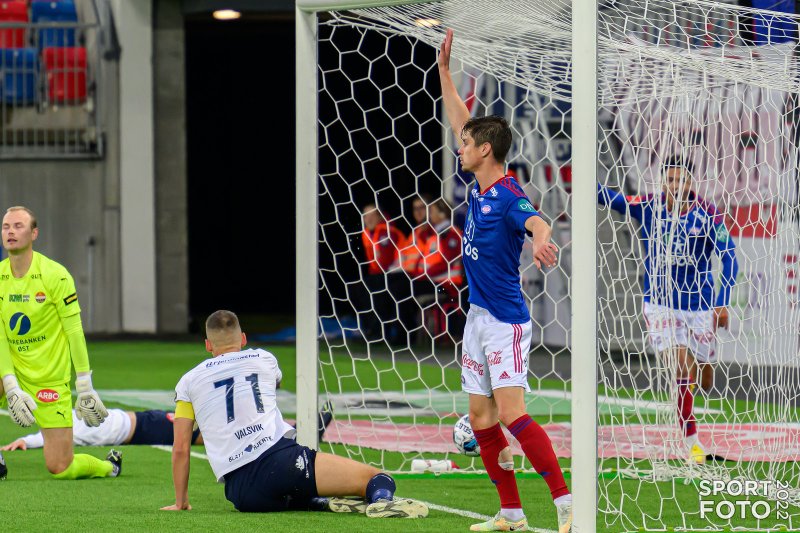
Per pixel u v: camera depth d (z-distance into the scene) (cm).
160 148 6225
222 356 1723
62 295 2011
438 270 5406
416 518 1656
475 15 1945
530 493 1961
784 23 1955
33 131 6178
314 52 2019
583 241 1456
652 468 2108
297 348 1988
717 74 2092
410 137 7538
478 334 1561
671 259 2245
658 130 2316
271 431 1695
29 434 2725
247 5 6141
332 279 7700
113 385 3775
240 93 8775
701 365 2444
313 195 2002
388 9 1964
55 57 6200
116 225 6159
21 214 1991
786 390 2164
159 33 6188
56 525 1589
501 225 1522
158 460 2311
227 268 9044
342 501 1700
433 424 2872
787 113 2336
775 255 2311
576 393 1460
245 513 1694
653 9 2044
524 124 5172
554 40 2084
